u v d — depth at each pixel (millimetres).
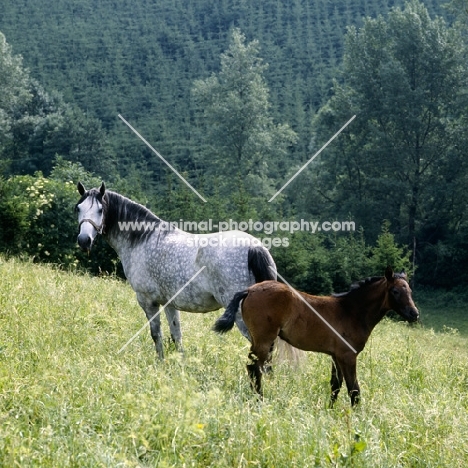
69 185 23891
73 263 20719
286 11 104062
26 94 69562
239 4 108312
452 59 50656
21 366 7441
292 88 85188
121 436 5762
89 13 107500
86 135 66188
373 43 54531
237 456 5664
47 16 105125
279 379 7961
